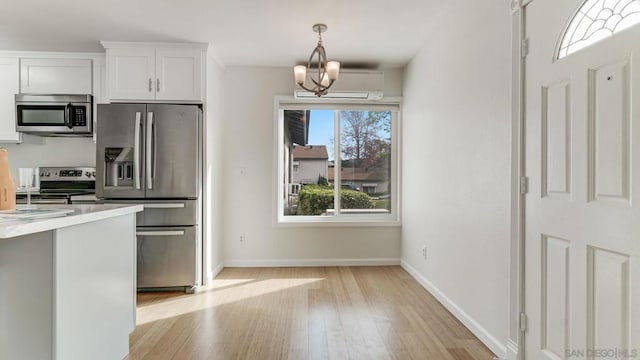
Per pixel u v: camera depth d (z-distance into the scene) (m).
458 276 2.85
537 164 1.92
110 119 3.51
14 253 1.60
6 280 1.60
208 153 3.82
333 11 3.00
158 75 3.71
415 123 4.04
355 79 4.32
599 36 1.56
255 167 4.53
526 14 2.02
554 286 1.81
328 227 4.59
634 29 1.36
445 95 3.12
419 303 3.21
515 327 2.08
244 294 3.47
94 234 1.89
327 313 2.97
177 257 3.58
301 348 2.35
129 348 2.34
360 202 4.73
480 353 2.29
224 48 3.87
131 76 3.70
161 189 3.55
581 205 1.62
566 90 1.71
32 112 3.81
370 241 4.63
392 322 2.78
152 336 2.54
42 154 4.16
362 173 4.74
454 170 2.93
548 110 1.85
